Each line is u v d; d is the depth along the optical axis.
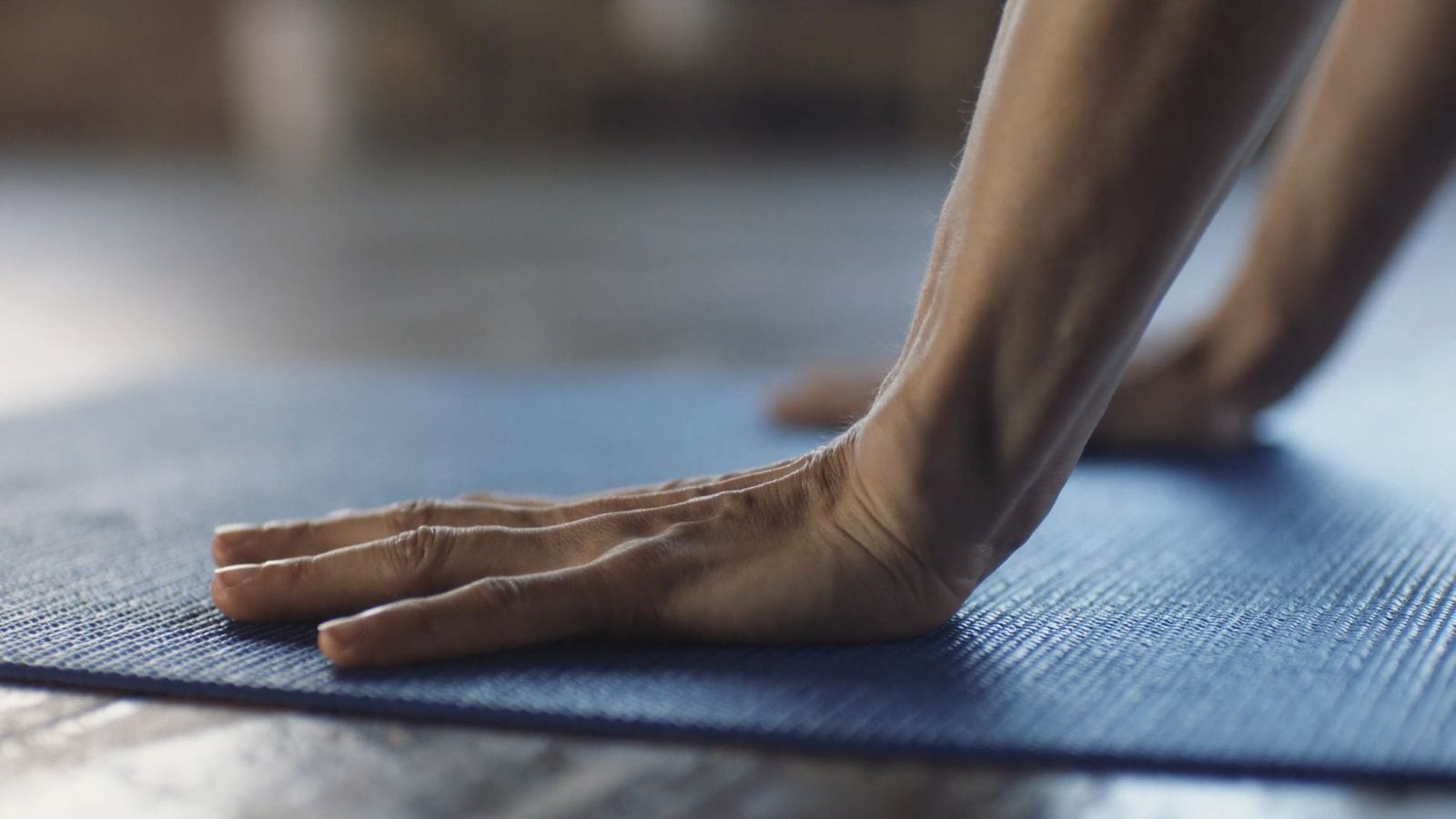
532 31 6.36
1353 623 0.72
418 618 0.68
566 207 3.86
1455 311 1.87
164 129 6.36
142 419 1.12
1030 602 0.74
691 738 0.64
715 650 0.69
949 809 0.62
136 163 5.65
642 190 4.43
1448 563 0.79
